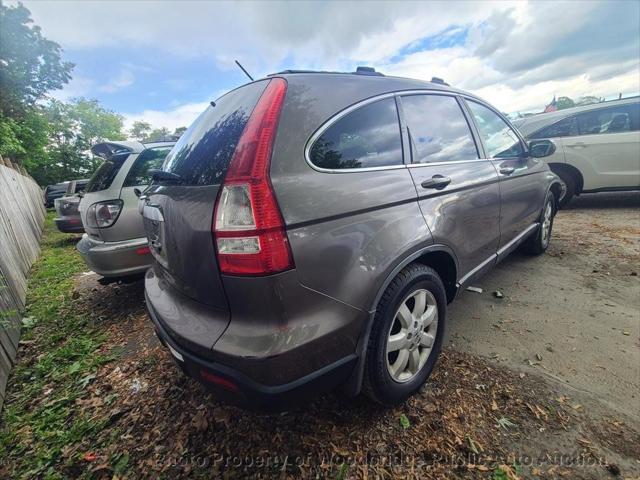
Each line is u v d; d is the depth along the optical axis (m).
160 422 2.00
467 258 2.35
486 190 2.54
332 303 1.46
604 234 4.56
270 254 1.30
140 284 4.40
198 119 2.12
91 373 2.57
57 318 3.63
